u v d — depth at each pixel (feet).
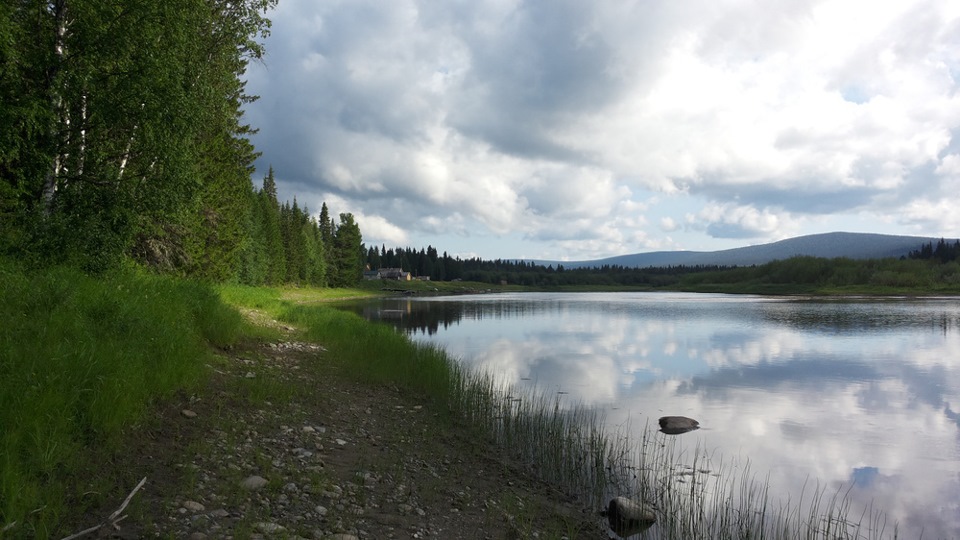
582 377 65.77
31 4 41.88
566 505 26.25
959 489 31.30
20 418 17.30
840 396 57.77
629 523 24.43
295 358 47.88
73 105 45.32
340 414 33.14
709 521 25.45
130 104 44.09
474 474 28.02
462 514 21.89
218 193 117.39
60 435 17.72
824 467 34.99
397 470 25.17
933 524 26.50
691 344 102.06
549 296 428.56
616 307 240.94
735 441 40.04
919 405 53.98
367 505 20.44
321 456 24.70
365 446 27.86
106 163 49.52
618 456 34.30
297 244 307.17
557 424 40.27
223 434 23.81
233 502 17.76
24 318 25.08
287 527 16.99
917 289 449.89
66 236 38.65
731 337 114.21
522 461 32.35
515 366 73.36
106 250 42.09
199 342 38.81
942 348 97.91
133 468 18.53
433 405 42.47
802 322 154.40
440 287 615.98
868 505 28.86
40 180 43.27
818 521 26.40
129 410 21.31
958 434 43.34
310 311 95.35
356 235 397.39
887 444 40.40
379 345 61.41
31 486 15.10
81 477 16.99
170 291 44.29
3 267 30.89
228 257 129.70
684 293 537.24
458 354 84.64
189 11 48.57
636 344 101.30
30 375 19.60
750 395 57.41
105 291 33.24
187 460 20.04
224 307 50.55
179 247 81.76
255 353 44.83
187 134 48.19
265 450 23.45
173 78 45.19
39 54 41.65
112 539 14.26
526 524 22.20
